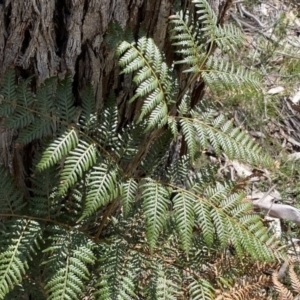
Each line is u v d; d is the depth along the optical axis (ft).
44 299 6.84
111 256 6.71
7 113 6.16
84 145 6.44
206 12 6.63
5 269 6.23
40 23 6.22
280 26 12.96
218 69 6.53
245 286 7.48
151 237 6.15
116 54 5.96
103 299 6.38
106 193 6.21
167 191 6.50
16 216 6.66
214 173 6.97
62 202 7.10
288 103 11.88
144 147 6.92
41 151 6.92
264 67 12.16
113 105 6.52
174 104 6.65
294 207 9.94
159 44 6.84
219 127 6.64
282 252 6.97
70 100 6.33
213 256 7.53
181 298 7.29
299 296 8.10
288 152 11.15
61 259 6.43
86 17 6.27
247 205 6.80
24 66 6.52
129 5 6.35
